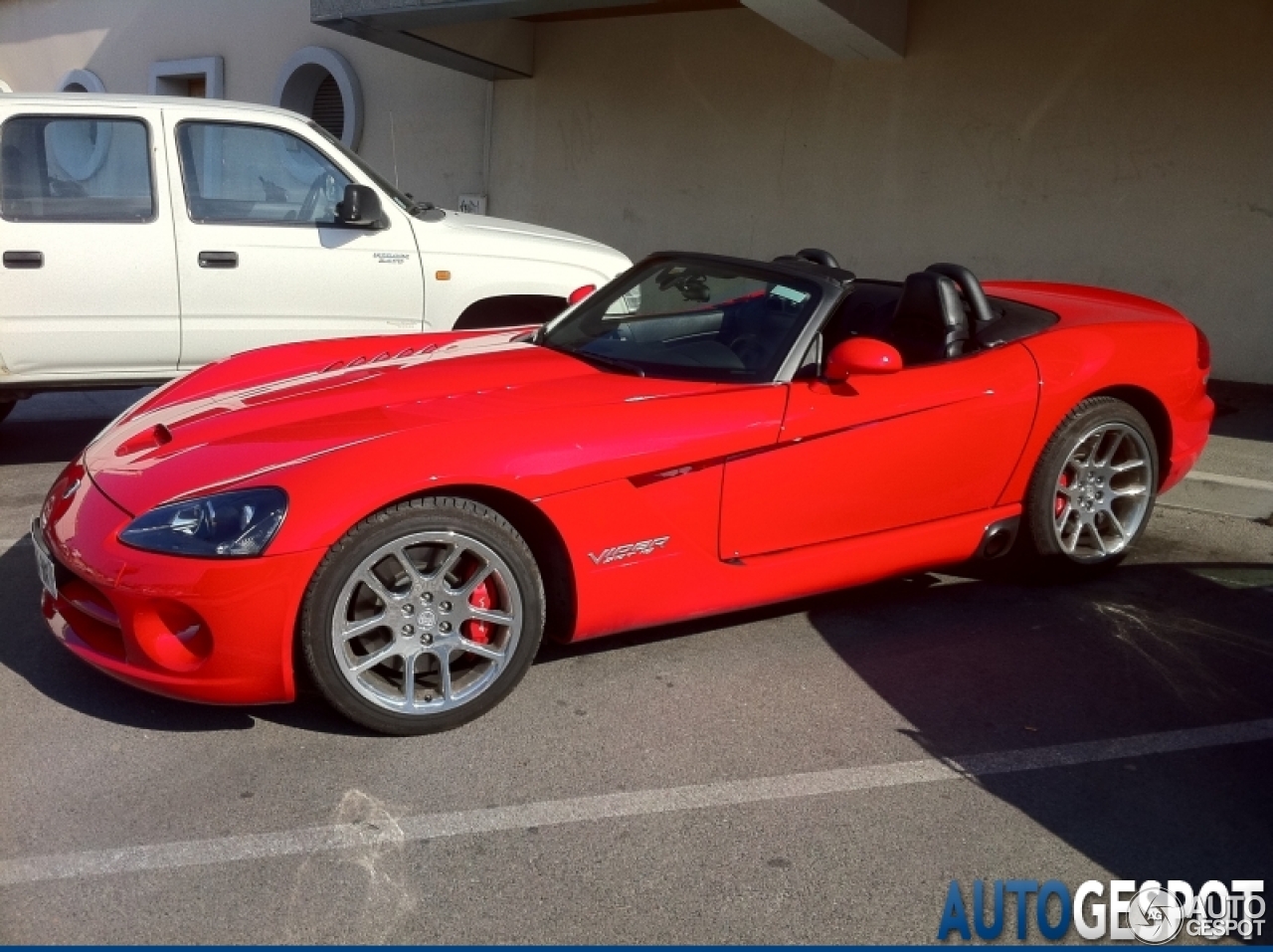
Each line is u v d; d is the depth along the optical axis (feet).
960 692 12.00
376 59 43.65
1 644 12.50
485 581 10.90
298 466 10.28
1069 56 28.27
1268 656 13.10
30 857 8.80
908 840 9.41
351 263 19.65
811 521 12.53
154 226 18.57
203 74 48.93
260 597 9.85
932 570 13.96
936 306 13.61
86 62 54.24
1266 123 25.68
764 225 34.55
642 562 11.56
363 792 9.82
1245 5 25.59
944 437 13.06
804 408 12.17
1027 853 9.30
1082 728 11.34
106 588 10.04
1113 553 15.01
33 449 21.09
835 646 13.03
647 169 36.91
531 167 39.81
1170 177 27.20
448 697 10.77
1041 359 13.83
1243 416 23.41
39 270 17.99
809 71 32.81
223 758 10.30
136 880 8.57
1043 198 29.19
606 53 37.14
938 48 30.35
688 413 11.71
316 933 8.05
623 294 14.52
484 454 10.61
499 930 8.13
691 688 11.89
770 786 10.11
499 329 15.66
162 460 10.96
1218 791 10.30
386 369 12.93
